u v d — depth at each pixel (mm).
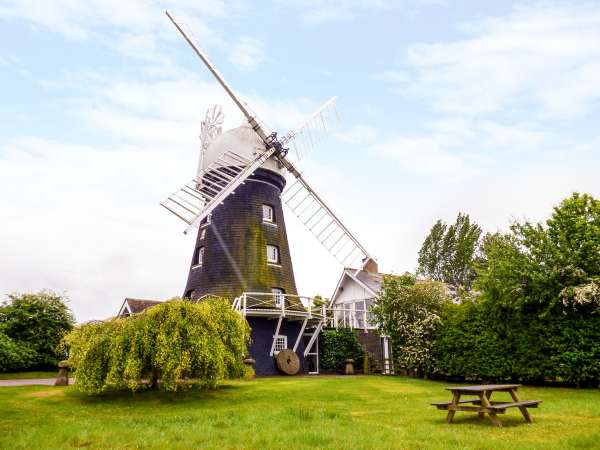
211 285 28188
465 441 9047
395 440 9141
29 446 9203
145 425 11375
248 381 22078
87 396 16859
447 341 24078
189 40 29828
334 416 12164
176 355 15836
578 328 19250
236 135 30000
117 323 16734
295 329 29578
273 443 8977
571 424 11000
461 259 53531
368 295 37125
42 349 33000
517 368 20922
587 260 19172
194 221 26750
